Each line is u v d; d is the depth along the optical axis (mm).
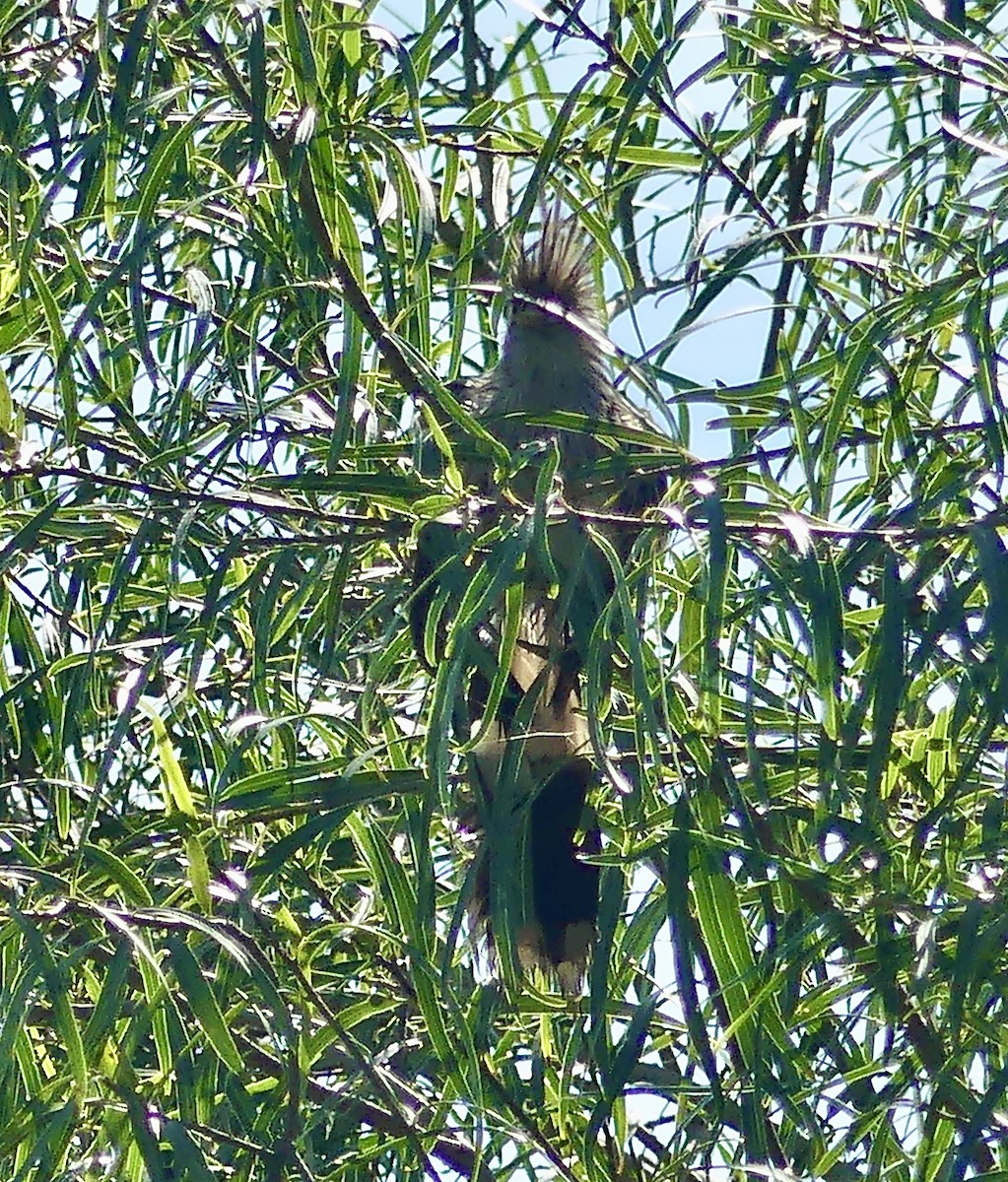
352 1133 6320
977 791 5609
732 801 5266
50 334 5914
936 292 5297
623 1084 5250
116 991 5078
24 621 6797
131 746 6996
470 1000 5840
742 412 6195
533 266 7773
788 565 5234
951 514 5570
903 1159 5496
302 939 5930
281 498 5711
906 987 5691
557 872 6410
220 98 5922
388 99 6277
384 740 6020
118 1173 5273
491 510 5316
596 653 5125
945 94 5867
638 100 5504
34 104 5762
